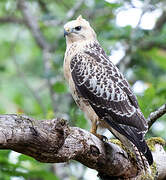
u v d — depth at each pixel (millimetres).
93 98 10672
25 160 11383
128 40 16672
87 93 10773
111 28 16938
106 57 11336
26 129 7375
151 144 10055
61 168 14500
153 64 17469
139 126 9844
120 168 9219
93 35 11758
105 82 10633
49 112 13695
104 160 8969
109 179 9484
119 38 16484
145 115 11516
